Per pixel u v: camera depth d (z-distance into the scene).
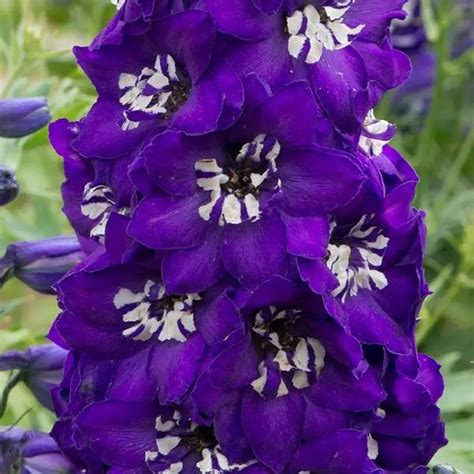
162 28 0.43
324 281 0.44
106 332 0.46
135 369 0.46
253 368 0.44
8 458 0.54
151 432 0.47
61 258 0.55
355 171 0.43
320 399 0.45
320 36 0.44
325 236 0.43
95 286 0.45
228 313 0.44
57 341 0.50
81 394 0.47
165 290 0.44
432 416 0.48
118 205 0.45
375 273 0.45
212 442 0.46
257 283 0.43
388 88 0.45
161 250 0.44
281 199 0.43
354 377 0.45
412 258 0.46
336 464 0.46
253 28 0.43
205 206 0.43
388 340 0.45
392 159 0.48
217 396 0.44
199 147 0.43
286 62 0.43
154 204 0.43
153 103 0.44
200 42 0.43
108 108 0.45
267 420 0.45
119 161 0.45
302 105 0.43
